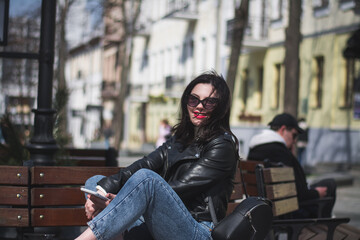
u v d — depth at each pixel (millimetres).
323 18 25500
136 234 4078
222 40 34500
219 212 4137
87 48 65000
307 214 6480
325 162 23234
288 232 5020
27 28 18625
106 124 54375
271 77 29844
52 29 6254
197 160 4180
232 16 33250
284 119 6918
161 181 3832
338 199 14516
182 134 4312
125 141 53094
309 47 26328
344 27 24297
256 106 31328
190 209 4078
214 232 3912
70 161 7055
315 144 25344
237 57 12836
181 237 3879
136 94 50750
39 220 4590
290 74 13383
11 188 4570
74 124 58875
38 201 4590
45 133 6125
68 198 4656
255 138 6613
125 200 3748
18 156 6676
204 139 4164
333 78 24812
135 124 51500
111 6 27234
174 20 42594
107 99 58188
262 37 30109
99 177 4422
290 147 7039
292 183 5863
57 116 7148
